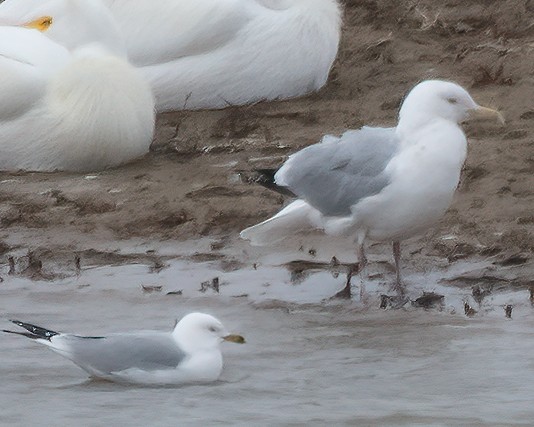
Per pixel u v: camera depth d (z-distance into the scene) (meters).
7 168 15.55
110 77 15.32
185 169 15.30
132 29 16.64
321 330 11.74
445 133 11.70
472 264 12.93
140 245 13.90
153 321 12.11
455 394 10.48
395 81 16.95
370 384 10.70
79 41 16.06
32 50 15.52
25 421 10.12
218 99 16.72
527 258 12.96
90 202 14.66
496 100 16.09
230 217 14.21
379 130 12.04
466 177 14.42
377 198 11.71
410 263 13.00
